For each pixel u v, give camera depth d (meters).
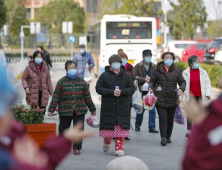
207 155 5.51
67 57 100.12
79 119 17.23
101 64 49.00
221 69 46.00
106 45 48.78
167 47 89.19
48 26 145.75
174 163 16.34
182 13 104.94
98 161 16.59
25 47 81.25
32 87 20.70
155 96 19.53
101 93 16.91
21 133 5.33
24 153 5.07
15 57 69.38
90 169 15.39
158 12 106.12
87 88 17.31
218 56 58.22
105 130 17.08
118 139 17.34
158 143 20.20
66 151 5.60
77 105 17.12
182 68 57.03
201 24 106.06
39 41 120.94
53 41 125.56
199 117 5.73
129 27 48.72
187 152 5.73
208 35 112.06
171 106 19.55
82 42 70.56
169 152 18.30
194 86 20.66
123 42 48.75
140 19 48.62
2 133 4.81
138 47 48.81
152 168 15.57
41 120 15.55
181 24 105.31
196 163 5.55
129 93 17.00
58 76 61.22
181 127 24.91
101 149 18.81
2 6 82.44
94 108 17.45
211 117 5.61
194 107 5.79
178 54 88.06
